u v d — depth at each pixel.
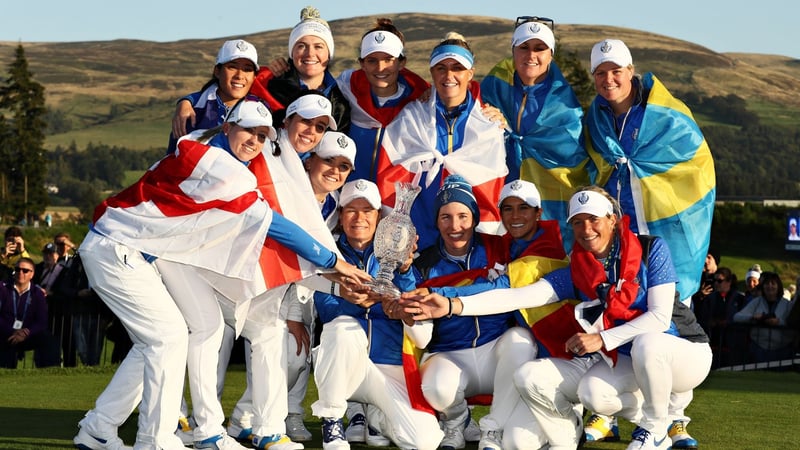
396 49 6.51
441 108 6.70
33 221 72.00
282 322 5.64
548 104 6.84
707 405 7.48
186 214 5.03
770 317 11.47
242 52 6.34
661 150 6.55
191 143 5.05
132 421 6.52
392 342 5.71
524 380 5.31
